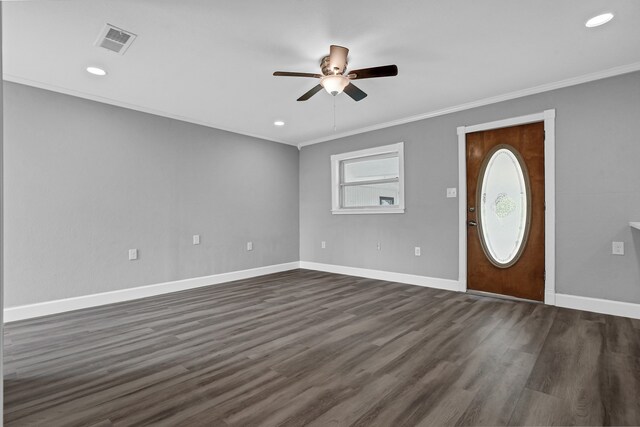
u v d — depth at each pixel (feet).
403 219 14.73
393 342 8.03
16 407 5.46
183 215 14.11
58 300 10.80
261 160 17.33
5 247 9.90
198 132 14.70
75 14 6.93
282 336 8.50
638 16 7.08
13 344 8.13
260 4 6.68
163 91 11.22
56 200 10.83
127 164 12.48
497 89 11.22
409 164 14.48
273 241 17.80
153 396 5.77
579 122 10.38
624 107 9.68
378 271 15.66
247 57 8.89
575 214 10.47
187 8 6.77
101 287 11.75
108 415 5.23
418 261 14.26
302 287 14.12
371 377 6.35
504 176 12.08
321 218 18.17
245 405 5.47
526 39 8.04
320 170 18.15
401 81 10.50
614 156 9.84
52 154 10.77
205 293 13.30
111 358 7.29
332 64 8.07
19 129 10.16
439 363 6.89
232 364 6.95
